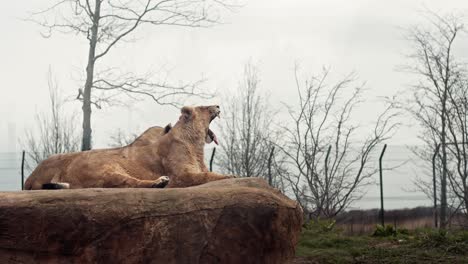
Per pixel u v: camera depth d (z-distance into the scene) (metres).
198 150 7.72
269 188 6.23
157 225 5.54
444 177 17.77
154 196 5.62
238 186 6.02
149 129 7.83
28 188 7.46
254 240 5.67
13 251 5.44
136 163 7.47
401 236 14.66
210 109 7.95
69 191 5.62
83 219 5.43
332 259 12.15
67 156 7.41
